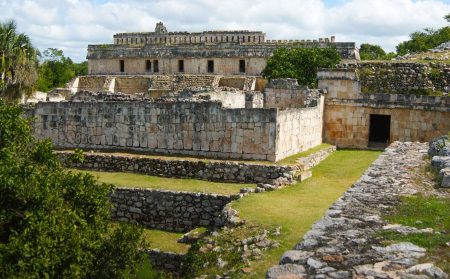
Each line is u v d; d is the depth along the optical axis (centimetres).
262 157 2123
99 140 2398
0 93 3566
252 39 6619
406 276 620
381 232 790
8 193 1009
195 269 1102
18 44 3891
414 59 3916
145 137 2311
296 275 643
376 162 1491
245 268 973
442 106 2909
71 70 9044
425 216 879
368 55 7938
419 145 1936
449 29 6225
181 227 1780
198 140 2220
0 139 1206
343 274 637
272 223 1293
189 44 6275
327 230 807
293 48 5125
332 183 1919
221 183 1980
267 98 3167
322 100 3047
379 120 3384
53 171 1208
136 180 2019
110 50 6656
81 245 1026
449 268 639
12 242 932
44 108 2478
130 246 1152
